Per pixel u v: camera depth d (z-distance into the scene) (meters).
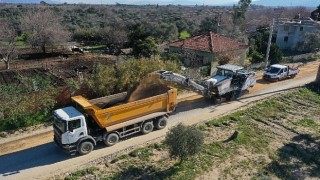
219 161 16.55
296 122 22.06
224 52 35.16
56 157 16.27
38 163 15.71
